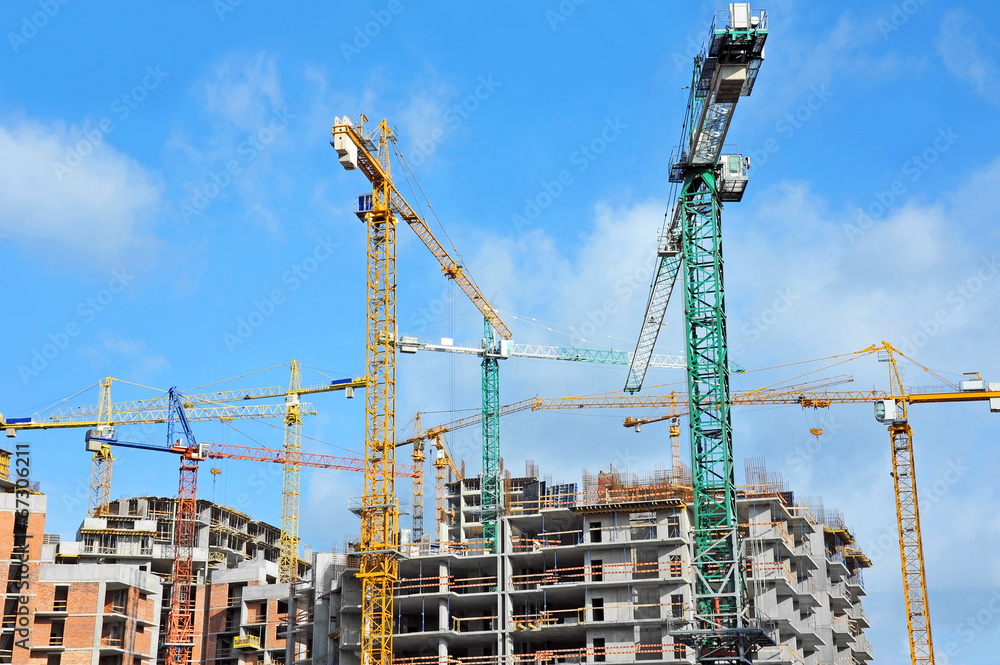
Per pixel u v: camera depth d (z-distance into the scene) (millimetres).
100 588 158625
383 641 132125
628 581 135000
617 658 132500
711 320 111312
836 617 161000
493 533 182750
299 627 164875
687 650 130750
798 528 150750
